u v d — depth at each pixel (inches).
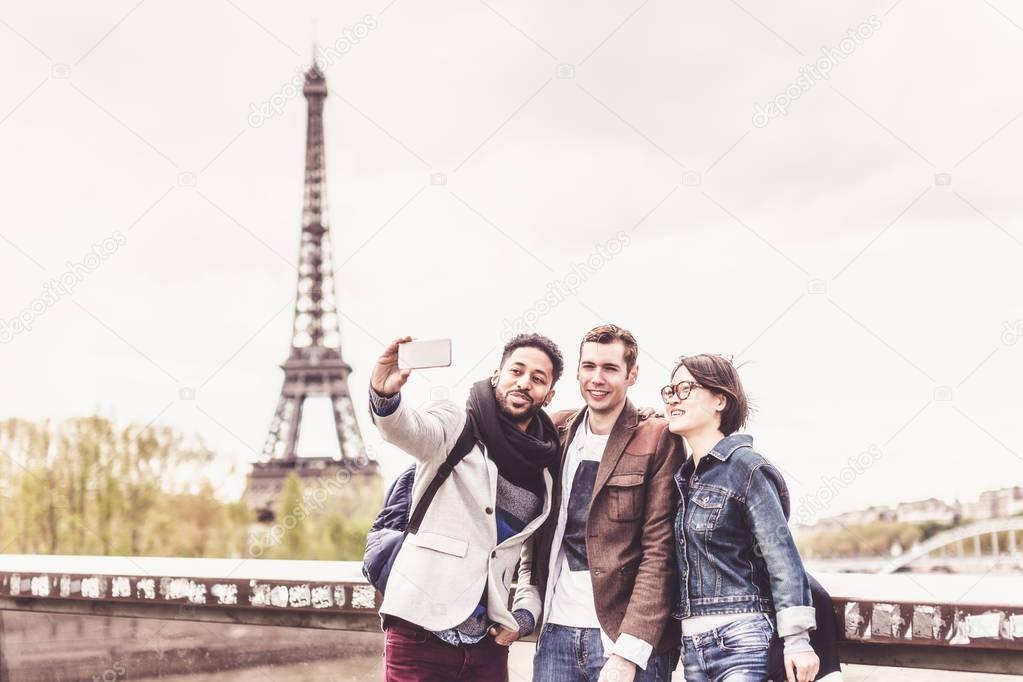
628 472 138.3
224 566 207.5
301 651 189.2
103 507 1582.2
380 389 133.3
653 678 133.9
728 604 130.1
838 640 142.7
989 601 134.0
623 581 136.6
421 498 141.0
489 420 140.6
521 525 142.0
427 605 135.6
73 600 212.1
